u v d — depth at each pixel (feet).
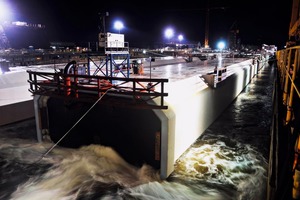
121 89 34.53
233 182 34.86
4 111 53.78
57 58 98.78
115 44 46.62
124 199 30.55
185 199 30.83
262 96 92.89
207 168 38.11
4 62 63.16
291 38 52.95
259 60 173.68
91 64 84.07
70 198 31.01
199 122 47.83
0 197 31.53
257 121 62.03
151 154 34.58
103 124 37.96
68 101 37.70
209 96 52.54
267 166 39.55
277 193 17.72
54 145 41.39
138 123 34.71
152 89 33.55
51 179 34.99
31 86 42.16
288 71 28.17
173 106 35.09
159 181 33.37
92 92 36.01
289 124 21.77
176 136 36.37
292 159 17.06
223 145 46.78
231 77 76.84
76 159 39.06
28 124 56.39
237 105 78.23
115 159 37.78
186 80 49.88
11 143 46.29
